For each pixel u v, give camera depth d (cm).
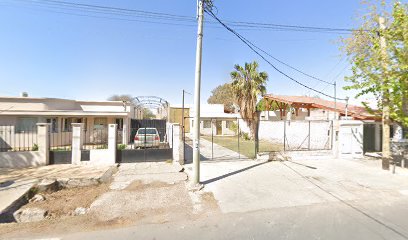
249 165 962
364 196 591
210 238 377
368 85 831
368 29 934
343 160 1089
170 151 998
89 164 916
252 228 414
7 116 1364
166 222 442
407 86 775
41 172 789
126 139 1532
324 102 1906
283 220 448
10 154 866
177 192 611
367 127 1407
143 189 633
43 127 895
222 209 505
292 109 2114
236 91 2094
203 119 2475
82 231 406
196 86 645
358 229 407
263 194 604
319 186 675
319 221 442
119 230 409
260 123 2155
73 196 588
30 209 495
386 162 881
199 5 642
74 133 920
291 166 946
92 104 1720
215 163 1005
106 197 570
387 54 792
